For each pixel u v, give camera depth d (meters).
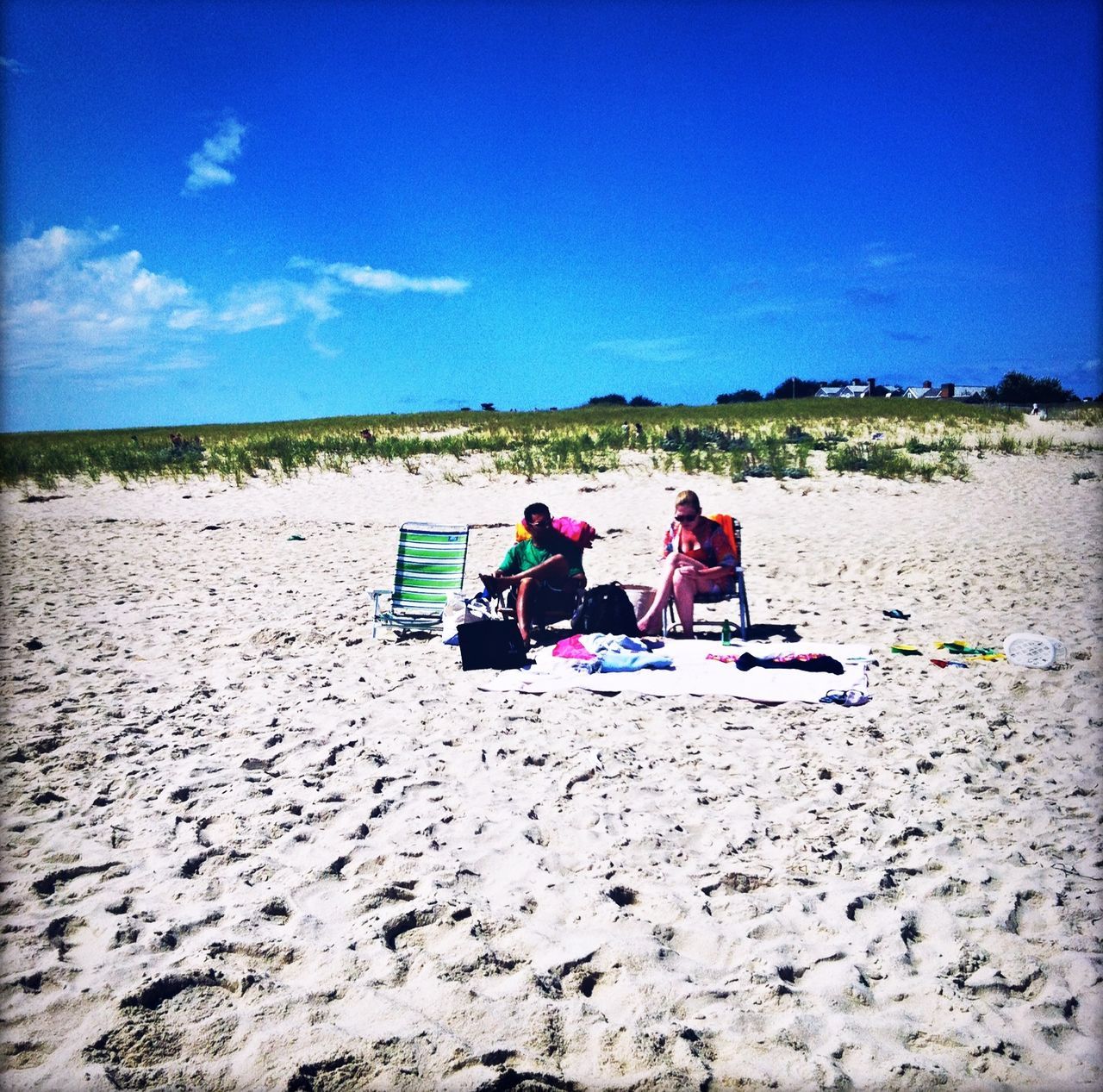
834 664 6.75
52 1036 2.81
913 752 5.21
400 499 17.11
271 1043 2.78
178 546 13.25
